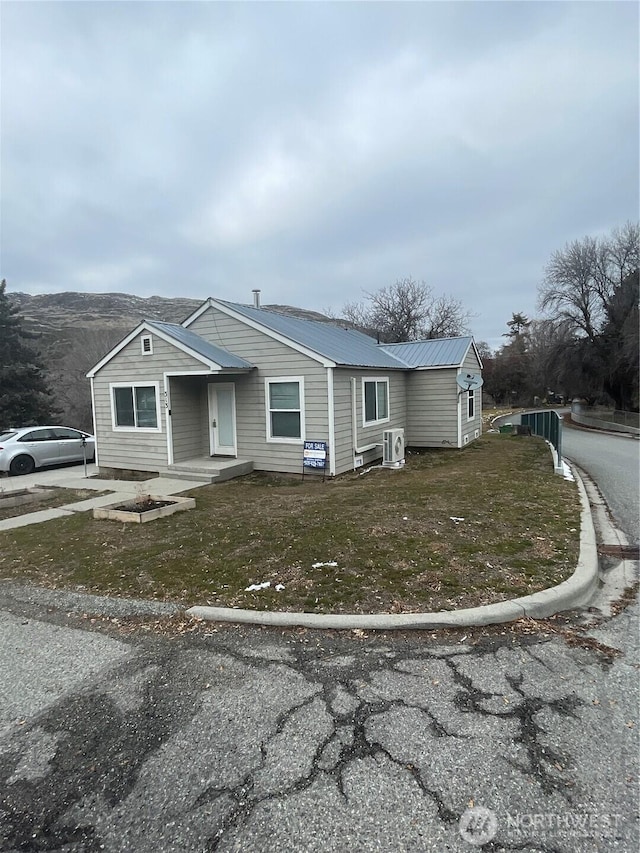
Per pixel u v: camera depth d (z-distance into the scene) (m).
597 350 30.41
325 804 2.03
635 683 2.87
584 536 5.63
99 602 4.35
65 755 2.40
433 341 17.09
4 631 3.89
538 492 8.27
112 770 2.29
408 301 37.34
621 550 5.65
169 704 2.80
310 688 2.89
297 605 3.98
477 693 2.79
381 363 13.12
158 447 11.66
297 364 10.70
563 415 37.41
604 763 2.22
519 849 1.81
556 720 2.54
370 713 2.63
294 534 5.98
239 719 2.63
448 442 15.37
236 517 7.10
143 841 1.90
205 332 12.02
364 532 5.91
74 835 1.94
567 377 32.00
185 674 3.11
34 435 13.47
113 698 2.88
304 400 10.70
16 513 8.20
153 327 11.38
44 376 27.52
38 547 6.15
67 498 9.27
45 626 3.95
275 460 11.25
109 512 7.37
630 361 27.70
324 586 4.34
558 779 2.13
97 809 2.06
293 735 2.47
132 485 10.32
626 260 29.06
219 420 12.06
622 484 9.92
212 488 9.88
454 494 8.20
